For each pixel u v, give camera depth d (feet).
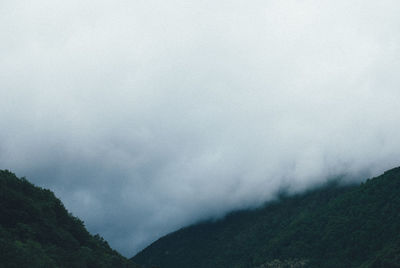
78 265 358.84
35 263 301.43
